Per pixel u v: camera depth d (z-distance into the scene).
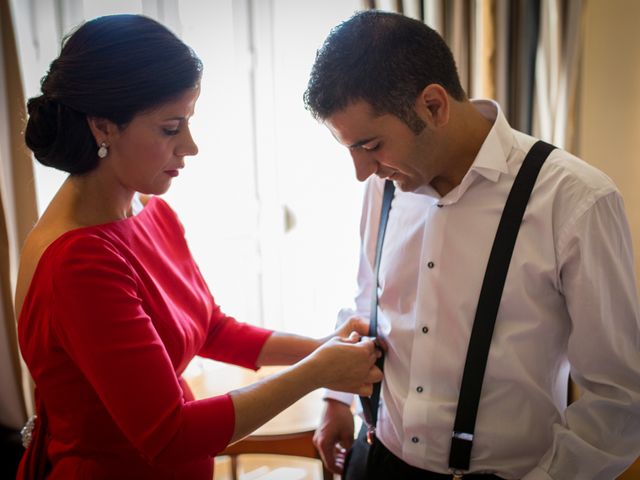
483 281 0.99
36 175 2.03
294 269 2.35
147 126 0.87
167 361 0.87
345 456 1.28
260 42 2.18
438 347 1.04
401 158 0.96
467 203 1.02
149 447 0.83
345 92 0.92
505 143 1.00
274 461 2.10
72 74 0.83
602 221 0.91
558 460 0.96
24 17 1.97
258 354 1.23
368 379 1.06
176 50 0.86
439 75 0.95
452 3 1.95
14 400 2.01
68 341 0.85
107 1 2.01
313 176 2.30
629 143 1.99
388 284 1.12
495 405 1.00
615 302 0.93
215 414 0.88
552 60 1.97
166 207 1.16
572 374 1.01
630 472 1.72
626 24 1.92
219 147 2.20
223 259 2.28
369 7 1.98
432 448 1.05
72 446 0.96
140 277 0.94
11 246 1.91
